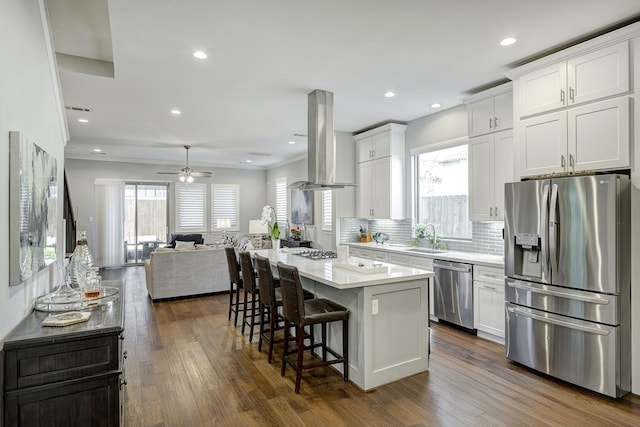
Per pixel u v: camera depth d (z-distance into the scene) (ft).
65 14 9.77
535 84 10.81
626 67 8.80
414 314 10.11
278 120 17.75
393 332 9.71
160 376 10.06
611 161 9.09
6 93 5.69
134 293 20.36
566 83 10.02
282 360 10.98
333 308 9.75
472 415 8.05
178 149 25.59
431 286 14.73
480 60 11.07
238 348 12.17
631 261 8.87
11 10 5.98
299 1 7.84
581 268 9.04
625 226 8.73
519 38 9.68
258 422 7.86
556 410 8.22
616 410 8.20
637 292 8.78
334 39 9.63
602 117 9.25
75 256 8.23
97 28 10.39
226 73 11.87
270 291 10.96
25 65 6.83
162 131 20.07
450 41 9.82
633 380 8.85
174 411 8.30
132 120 17.66
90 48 11.48
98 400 5.85
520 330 10.40
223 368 10.58
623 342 8.69
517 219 10.51
